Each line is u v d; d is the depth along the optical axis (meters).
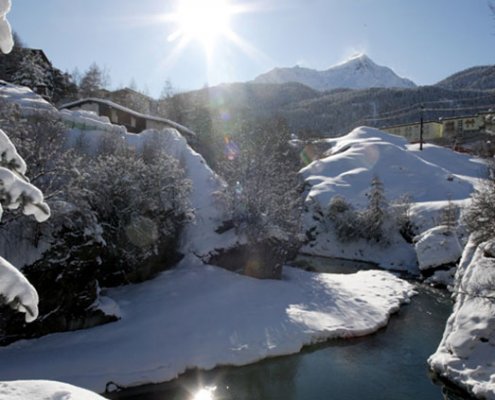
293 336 15.73
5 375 11.77
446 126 77.31
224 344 14.79
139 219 19.61
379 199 34.78
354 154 52.59
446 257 26.14
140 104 59.75
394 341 16.27
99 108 40.75
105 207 18.69
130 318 16.11
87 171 18.84
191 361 13.78
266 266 22.75
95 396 4.96
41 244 14.43
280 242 23.45
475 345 12.76
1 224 13.97
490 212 16.64
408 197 37.59
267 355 14.52
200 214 23.89
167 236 21.50
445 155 55.94
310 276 24.70
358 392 12.40
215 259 22.59
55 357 12.96
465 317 13.78
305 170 49.81
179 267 21.98
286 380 13.11
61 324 14.63
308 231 37.12
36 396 4.59
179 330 15.38
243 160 25.83
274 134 48.69
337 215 36.38
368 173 47.09
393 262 32.12
